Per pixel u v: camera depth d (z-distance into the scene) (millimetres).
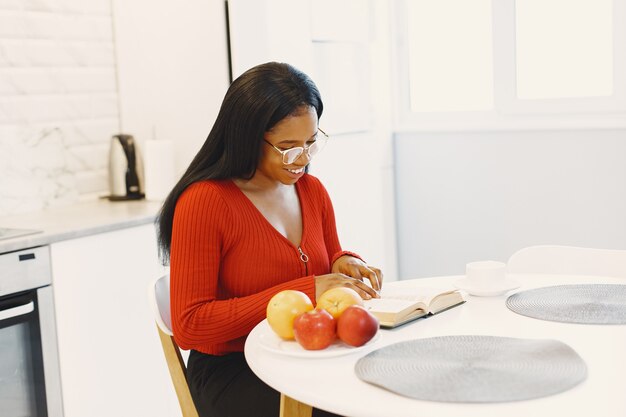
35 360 2572
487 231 3996
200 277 1795
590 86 3711
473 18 3992
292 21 3305
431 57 4129
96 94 3432
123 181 3363
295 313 1535
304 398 1297
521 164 3855
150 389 2957
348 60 3699
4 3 3090
